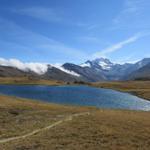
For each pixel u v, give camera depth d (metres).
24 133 48.31
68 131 45.00
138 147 38.12
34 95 180.25
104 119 53.31
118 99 164.88
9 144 40.59
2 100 84.44
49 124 54.22
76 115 61.75
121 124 49.38
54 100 147.12
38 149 37.06
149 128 47.44
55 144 38.72
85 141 39.84
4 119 61.06
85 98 164.25
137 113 70.00
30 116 64.19
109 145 38.25
